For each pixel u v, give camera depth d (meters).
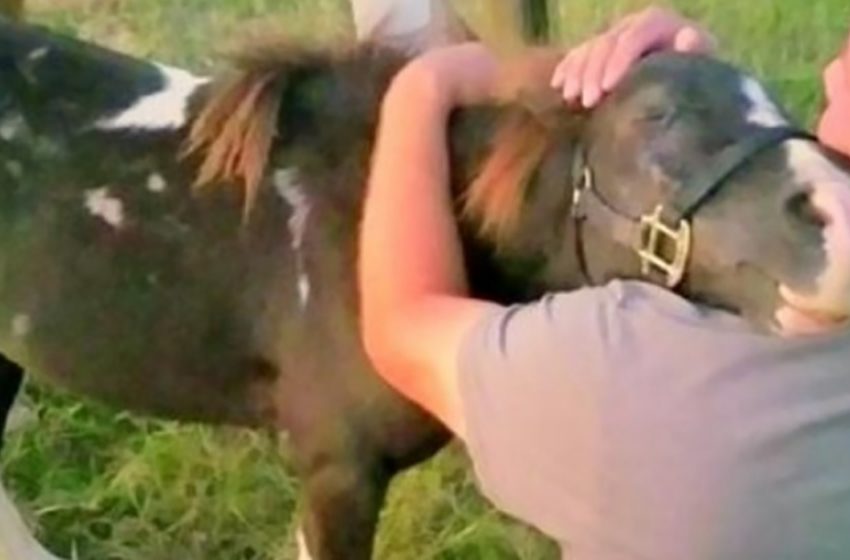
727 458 3.11
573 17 6.29
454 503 4.88
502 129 3.67
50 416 5.16
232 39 5.61
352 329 3.98
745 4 6.57
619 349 3.15
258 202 4.03
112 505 5.01
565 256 3.64
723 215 3.31
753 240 3.27
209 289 4.08
